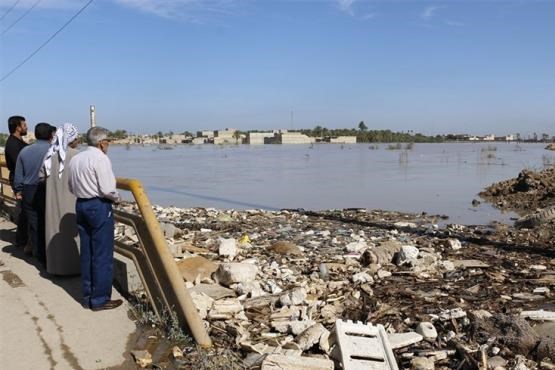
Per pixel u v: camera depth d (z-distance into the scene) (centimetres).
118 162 6150
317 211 1862
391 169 4456
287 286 751
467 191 2652
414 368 493
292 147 13688
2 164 1153
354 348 492
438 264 940
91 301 579
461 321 621
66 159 674
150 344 499
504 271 920
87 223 571
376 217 1688
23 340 504
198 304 607
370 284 809
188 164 5538
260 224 1440
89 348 490
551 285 826
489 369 494
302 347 516
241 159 6631
